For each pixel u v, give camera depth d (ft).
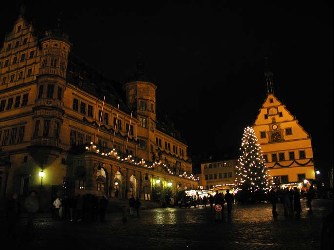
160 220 72.23
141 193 168.76
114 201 132.98
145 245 35.06
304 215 70.44
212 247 32.55
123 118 183.21
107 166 143.54
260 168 164.45
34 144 129.18
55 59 142.51
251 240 36.60
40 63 145.79
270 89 239.09
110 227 57.72
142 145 196.54
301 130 220.64
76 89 150.20
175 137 255.50
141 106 202.39
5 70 158.51
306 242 33.88
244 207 116.16
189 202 161.79
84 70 184.24
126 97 206.80
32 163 130.11
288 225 50.98
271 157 224.12
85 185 132.77
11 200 44.14
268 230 45.27
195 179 245.65
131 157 164.04
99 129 160.86
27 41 156.25
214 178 307.78
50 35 144.46
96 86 177.78
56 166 131.75
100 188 140.46
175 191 209.97
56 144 131.85
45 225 63.10
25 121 138.82
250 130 172.96
